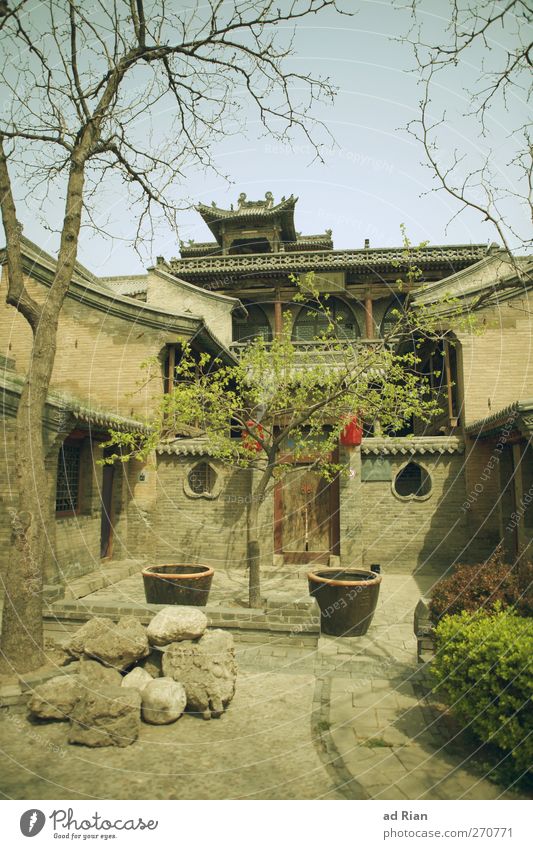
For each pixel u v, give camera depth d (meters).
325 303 23.45
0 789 4.29
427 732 5.12
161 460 13.64
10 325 14.11
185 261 22.61
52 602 8.21
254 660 7.21
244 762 4.69
